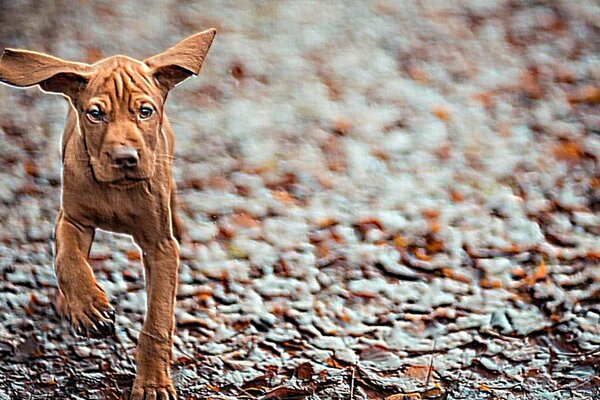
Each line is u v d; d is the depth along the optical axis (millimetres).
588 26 13148
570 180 9961
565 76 12109
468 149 10570
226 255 8688
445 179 10000
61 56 12664
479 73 12203
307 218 9281
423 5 13703
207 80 11922
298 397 7156
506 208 9461
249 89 11828
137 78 6047
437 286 8352
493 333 7812
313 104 11570
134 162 5926
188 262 8555
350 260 8680
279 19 13430
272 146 10594
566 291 8281
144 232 6512
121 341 7613
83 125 6055
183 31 13297
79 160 6254
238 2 13805
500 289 8320
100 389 7172
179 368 7363
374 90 11875
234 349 7598
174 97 11516
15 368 7352
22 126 10719
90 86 6023
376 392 7203
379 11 13586
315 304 8125
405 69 12336
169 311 6641
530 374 7379
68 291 6406
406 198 9648
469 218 9305
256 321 7906
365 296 8227
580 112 11320
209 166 10109
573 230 9109
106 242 8617
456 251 8805
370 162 10328
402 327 7887
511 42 12844
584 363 7484
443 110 11406
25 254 8672
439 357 7559
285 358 7531
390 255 8750
